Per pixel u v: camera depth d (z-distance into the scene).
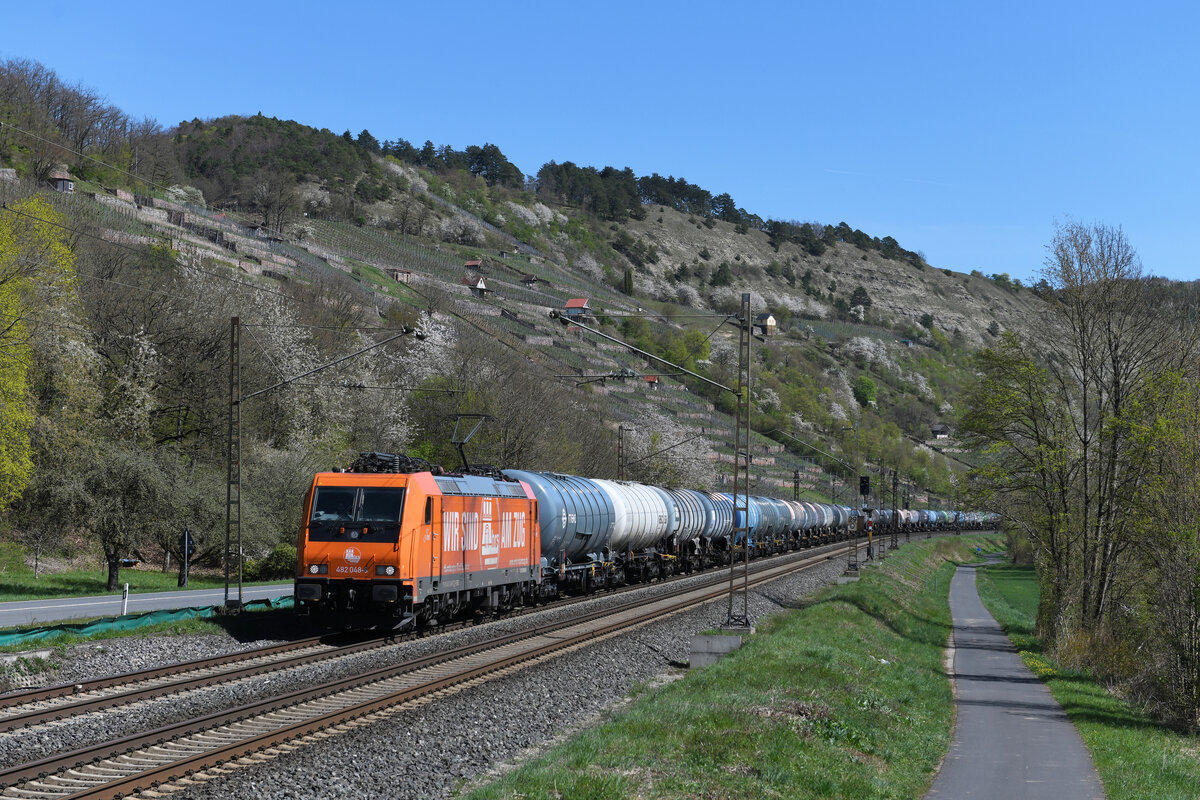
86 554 55.22
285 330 64.62
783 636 30.27
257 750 13.79
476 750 15.40
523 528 33.88
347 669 21.69
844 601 43.97
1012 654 36.34
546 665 23.34
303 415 62.22
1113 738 19.38
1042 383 39.88
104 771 12.60
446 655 23.19
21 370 41.69
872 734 17.41
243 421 60.19
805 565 69.12
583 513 39.12
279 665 21.28
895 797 13.67
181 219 121.94
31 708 16.14
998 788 14.82
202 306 62.38
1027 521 44.59
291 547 54.72
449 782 13.67
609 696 21.64
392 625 26.05
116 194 128.38
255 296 69.06
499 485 32.44
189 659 22.41
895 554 90.62
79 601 36.78
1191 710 23.62
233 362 31.52
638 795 11.84
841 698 20.08
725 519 61.47
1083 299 39.06
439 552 27.27
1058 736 19.58
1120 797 14.12
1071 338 39.72
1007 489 41.31
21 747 13.67
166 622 26.52
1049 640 38.03
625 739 14.63
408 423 72.69
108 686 18.33
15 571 48.22
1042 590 42.19
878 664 26.92
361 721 16.05
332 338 78.94
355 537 25.62
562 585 40.78
